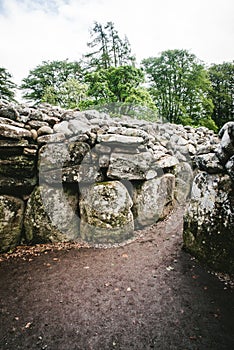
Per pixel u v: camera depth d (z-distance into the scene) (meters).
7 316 1.87
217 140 2.89
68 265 2.64
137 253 2.88
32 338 1.67
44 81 15.02
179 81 12.45
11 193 3.07
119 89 6.39
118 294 2.13
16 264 2.66
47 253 2.93
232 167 2.18
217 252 2.37
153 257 2.75
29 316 1.87
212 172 2.52
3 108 2.97
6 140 2.83
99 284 2.28
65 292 2.16
